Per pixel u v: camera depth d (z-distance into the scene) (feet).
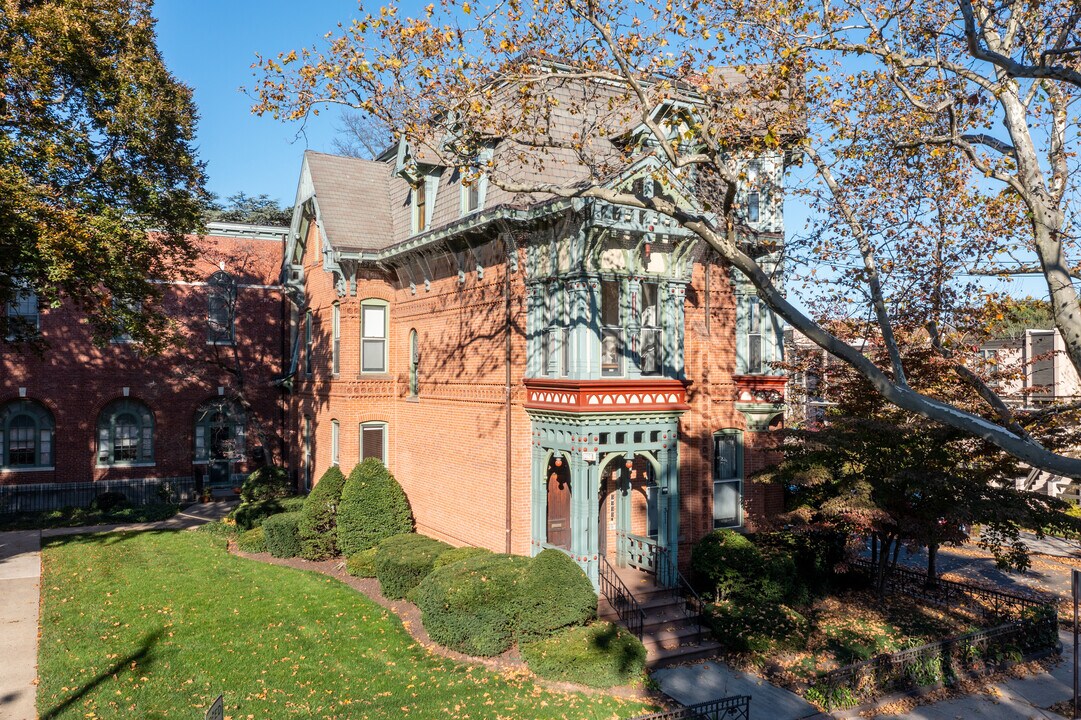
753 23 35.70
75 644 44.09
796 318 33.35
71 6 58.75
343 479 68.64
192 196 73.31
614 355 53.93
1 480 92.12
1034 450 28.68
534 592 44.47
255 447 105.40
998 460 50.80
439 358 66.08
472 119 39.52
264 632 46.93
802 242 44.14
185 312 100.32
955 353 49.70
